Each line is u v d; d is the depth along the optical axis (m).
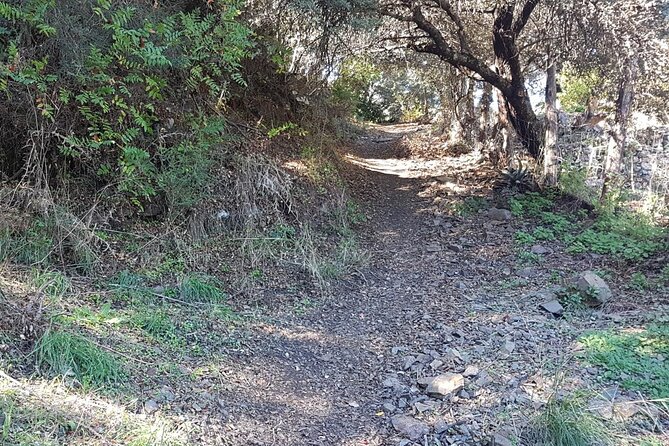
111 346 4.19
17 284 4.57
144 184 6.56
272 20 8.80
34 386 3.38
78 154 5.87
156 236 6.51
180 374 4.19
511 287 7.30
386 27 11.55
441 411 4.16
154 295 5.58
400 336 5.72
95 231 5.97
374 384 4.73
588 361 4.75
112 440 3.12
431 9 11.18
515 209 10.42
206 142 7.23
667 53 9.42
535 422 3.73
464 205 10.91
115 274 5.69
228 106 9.11
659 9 9.27
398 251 8.88
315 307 6.39
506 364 4.83
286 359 5.01
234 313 5.72
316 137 10.88
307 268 7.15
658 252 7.95
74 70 5.43
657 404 3.99
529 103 11.72
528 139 11.91
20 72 4.92
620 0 9.07
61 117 5.96
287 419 4.04
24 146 5.82
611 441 3.55
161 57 5.42
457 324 5.91
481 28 12.02
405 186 12.84
